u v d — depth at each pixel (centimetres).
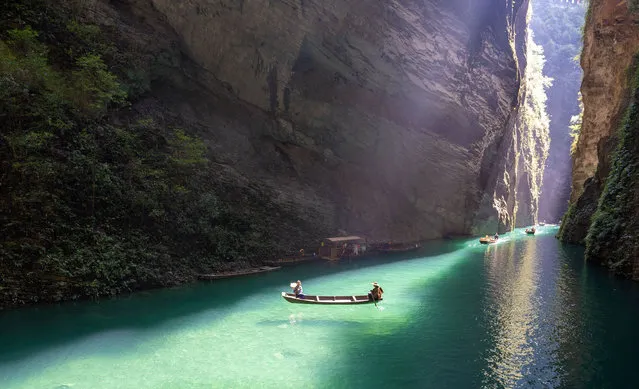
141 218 2245
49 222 1892
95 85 2378
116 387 1258
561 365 1441
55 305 1791
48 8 2442
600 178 3766
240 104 3394
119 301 1941
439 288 2409
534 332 1731
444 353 1527
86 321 1731
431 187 4394
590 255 2966
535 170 7244
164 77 3034
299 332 1700
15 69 1992
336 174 3900
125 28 2833
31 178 1920
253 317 1852
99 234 2023
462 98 4216
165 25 3042
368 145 3972
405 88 3894
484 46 4372
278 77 3422
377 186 4134
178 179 2591
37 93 2098
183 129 2933
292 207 3331
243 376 1338
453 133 4312
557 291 2341
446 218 4591
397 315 1927
